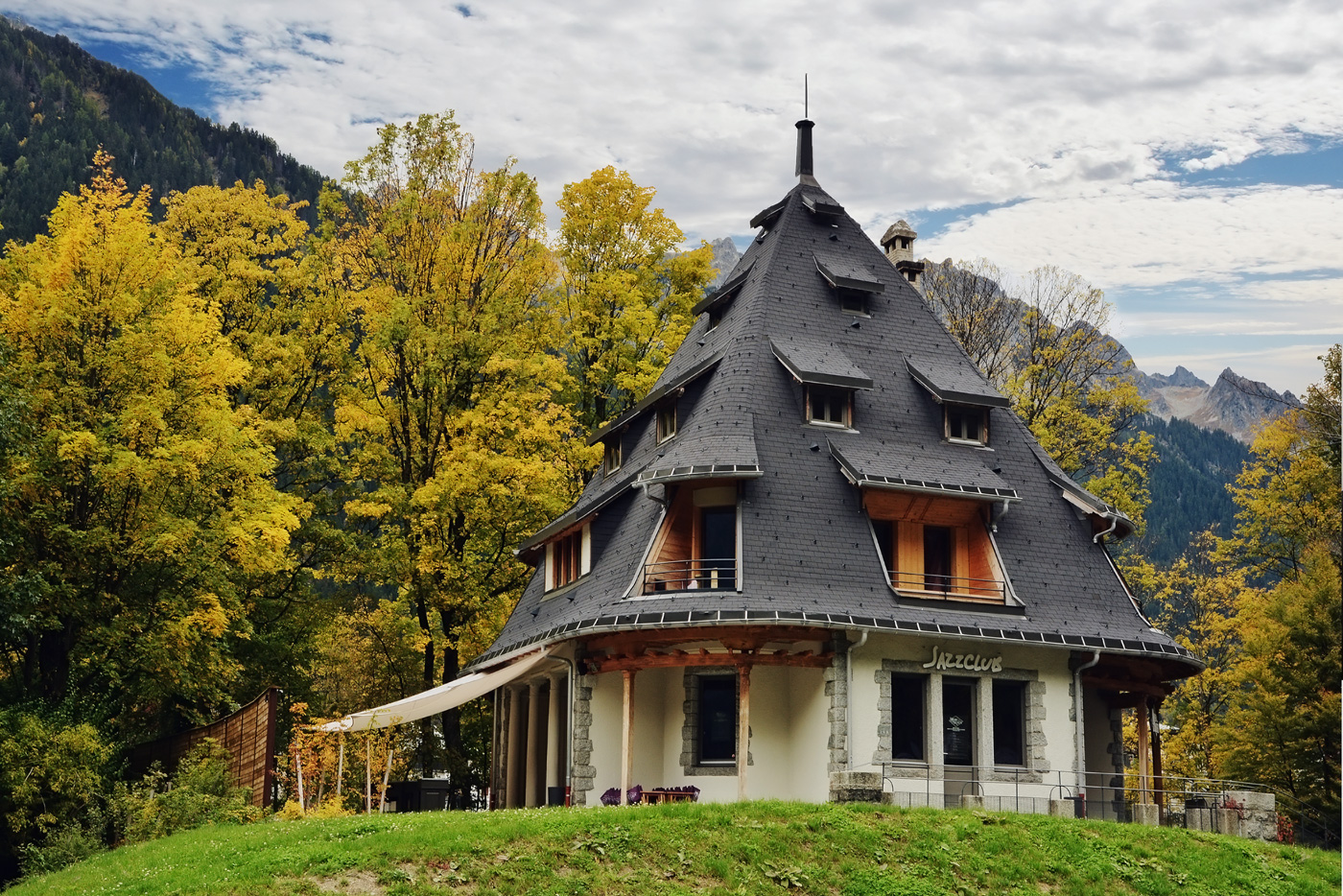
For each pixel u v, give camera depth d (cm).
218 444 3716
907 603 3316
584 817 2467
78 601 3491
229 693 4325
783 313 3844
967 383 3834
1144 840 2725
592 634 3328
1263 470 5578
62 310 3581
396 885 2102
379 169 4944
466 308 4703
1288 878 2650
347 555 4606
